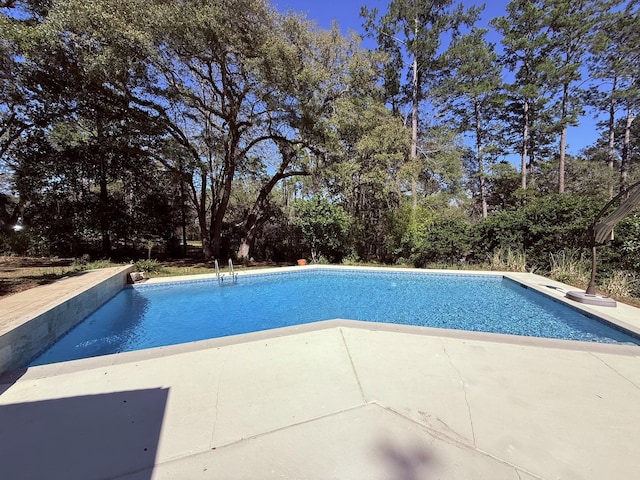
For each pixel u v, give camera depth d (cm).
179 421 187
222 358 276
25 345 321
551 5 1602
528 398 211
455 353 285
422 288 754
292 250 1312
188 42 769
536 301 612
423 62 1535
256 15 811
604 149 2088
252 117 1002
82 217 1116
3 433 177
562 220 785
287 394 216
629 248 612
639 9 1540
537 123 1755
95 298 539
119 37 720
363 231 1204
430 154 1590
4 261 980
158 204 1292
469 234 955
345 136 1050
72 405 206
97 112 985
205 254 1249
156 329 496
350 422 183
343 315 564
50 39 713
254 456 157
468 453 158
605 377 241
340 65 992
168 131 1045
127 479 143
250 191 1512
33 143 1051
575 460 154
